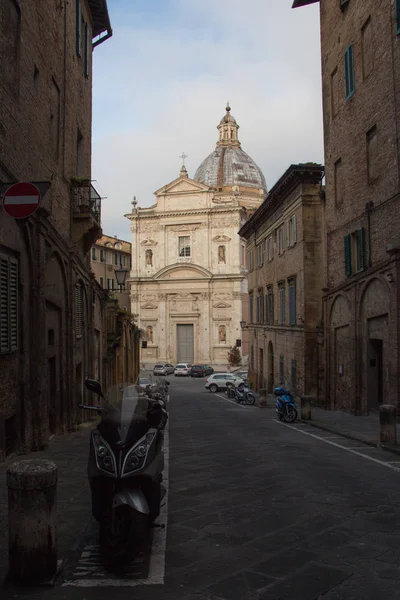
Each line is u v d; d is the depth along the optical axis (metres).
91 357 20.41
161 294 66.88
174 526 6.39
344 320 21.86
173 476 9.27
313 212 27.64
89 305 20.12
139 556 5.43
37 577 4.76
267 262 38.25
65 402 15.49
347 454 11.88
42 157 13.14
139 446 5.35
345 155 21.61
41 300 11.91
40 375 11.77
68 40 16.41
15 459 10.13
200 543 5.81
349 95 20.80
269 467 10.04
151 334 67.12
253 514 6.87
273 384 36.75
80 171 19.17
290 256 30.56
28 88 11.66
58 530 6.19
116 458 5.27
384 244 17.70
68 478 8.77
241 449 12.47
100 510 5.49
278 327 33.81
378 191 18.20
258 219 40.09
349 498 7.66
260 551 5.57
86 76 20.06
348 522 6.52
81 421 18.19
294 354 29.56
